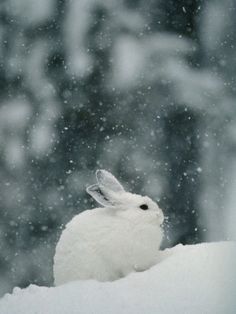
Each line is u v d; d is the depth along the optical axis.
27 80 52.03
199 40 51.38
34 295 17.75
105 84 50.16
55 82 51.31
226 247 18.36
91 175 48.38
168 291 16.48
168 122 48.69
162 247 44.91
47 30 53.09
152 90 49.41
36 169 48.78
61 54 52.03
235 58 50.84
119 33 51.56
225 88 49.59
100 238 20.36
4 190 48.19
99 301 16.61
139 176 47.44
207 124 48.41
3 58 52.66
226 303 15.32
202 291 16.11
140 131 48.75
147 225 20.81
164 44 50.84
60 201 47.72
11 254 46.75
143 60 50.09
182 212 46.47
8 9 53.84
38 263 46.62
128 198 21.17
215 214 46.12
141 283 17.22
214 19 51.59
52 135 49.81
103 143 49.06
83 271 20.11
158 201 46.69
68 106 50.34
